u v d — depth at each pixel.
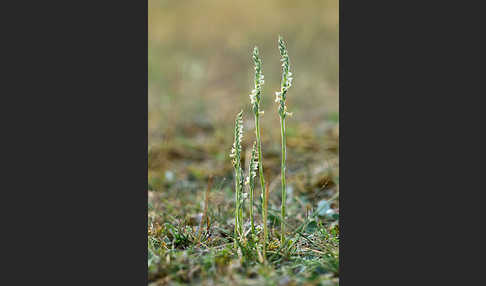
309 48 2.03
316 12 2.41
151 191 1.13
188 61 1.99
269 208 1.01
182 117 1.49
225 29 2.34
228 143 1.30
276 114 1.45
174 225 1.03
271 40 2.13
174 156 1.26
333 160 1.19
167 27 2.32
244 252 0.94
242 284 0.89
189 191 1.14
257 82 0.92
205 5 2.62
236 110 1.49
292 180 1.16
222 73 1.94
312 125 1.37
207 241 0.98
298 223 1.04
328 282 0.90
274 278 0.90
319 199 1.10
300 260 0.94
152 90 1.76
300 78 1.77
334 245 0.96
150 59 1.97
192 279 0.90
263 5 2.55
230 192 1.13
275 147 1.26
